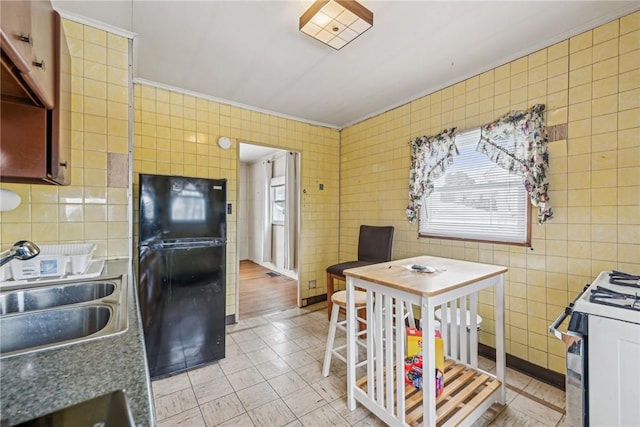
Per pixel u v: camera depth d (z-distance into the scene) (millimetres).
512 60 2246
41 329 1056
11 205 1336
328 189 4020
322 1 1618
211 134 3053
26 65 767
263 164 6281
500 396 1789
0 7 594
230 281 3164
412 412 1545
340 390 1962
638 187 1681
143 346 780
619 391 1065
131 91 1990
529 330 2139
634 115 1694
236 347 2588
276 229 5953
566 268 1962
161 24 1884
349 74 2570
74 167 1792
